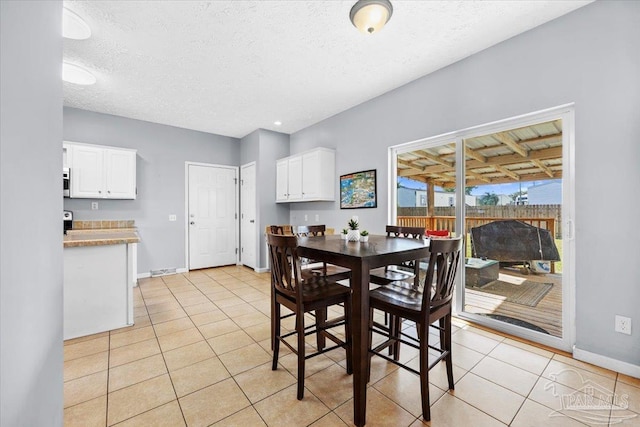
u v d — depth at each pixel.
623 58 1.83
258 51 2.54
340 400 1.63
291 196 4.69
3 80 0.62
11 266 0.66
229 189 5.50
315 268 2.67
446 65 2.80
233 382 1.80
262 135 5.00
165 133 4.75
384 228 3.49
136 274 4.21
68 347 2.26
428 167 3.11
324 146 4.44
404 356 2.14
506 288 2.54
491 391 1.70
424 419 1.47
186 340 2.39
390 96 3.38
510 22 2.16
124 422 1.46
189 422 1.46
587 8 1.97
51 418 0.98
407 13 2.04
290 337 2.47
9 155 0.65
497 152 2.57
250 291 3.82
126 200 4.39
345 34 2.30
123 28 2.20
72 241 2.37
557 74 2.11
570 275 2.13
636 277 1.80
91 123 4.08
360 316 1.44
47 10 0.93
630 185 1.81
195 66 2.80
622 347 1.85
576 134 2.02
